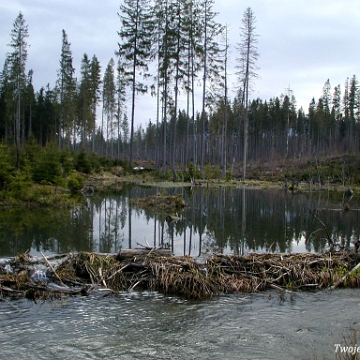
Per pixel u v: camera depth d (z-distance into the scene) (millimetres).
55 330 5273
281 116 74875
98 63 53281
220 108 42281
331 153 62250
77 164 35219
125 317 5797
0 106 51938
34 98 58344
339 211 18594
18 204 17625
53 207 17797
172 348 4816
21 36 40406
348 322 5754
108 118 56625
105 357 4551
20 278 7066
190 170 37656
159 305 6363
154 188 29094
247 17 37500
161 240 11469
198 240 11547
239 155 74938
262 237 12148
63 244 10500
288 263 8070
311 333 5340
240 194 26891
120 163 41625
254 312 6121
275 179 43875
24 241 10727
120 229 13086
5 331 5211
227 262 8008
